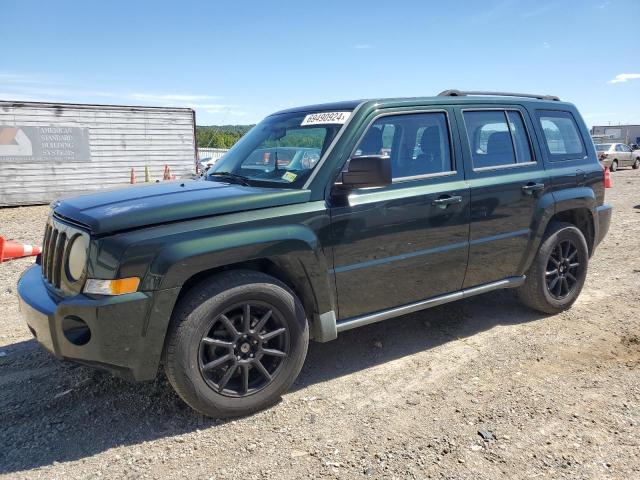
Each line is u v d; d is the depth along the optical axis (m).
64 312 2.91
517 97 4.85
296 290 3.55
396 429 3.12
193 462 2.83
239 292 3.11
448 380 3.73
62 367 3.96
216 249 3.01
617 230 9.25
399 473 2.71
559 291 4.96
